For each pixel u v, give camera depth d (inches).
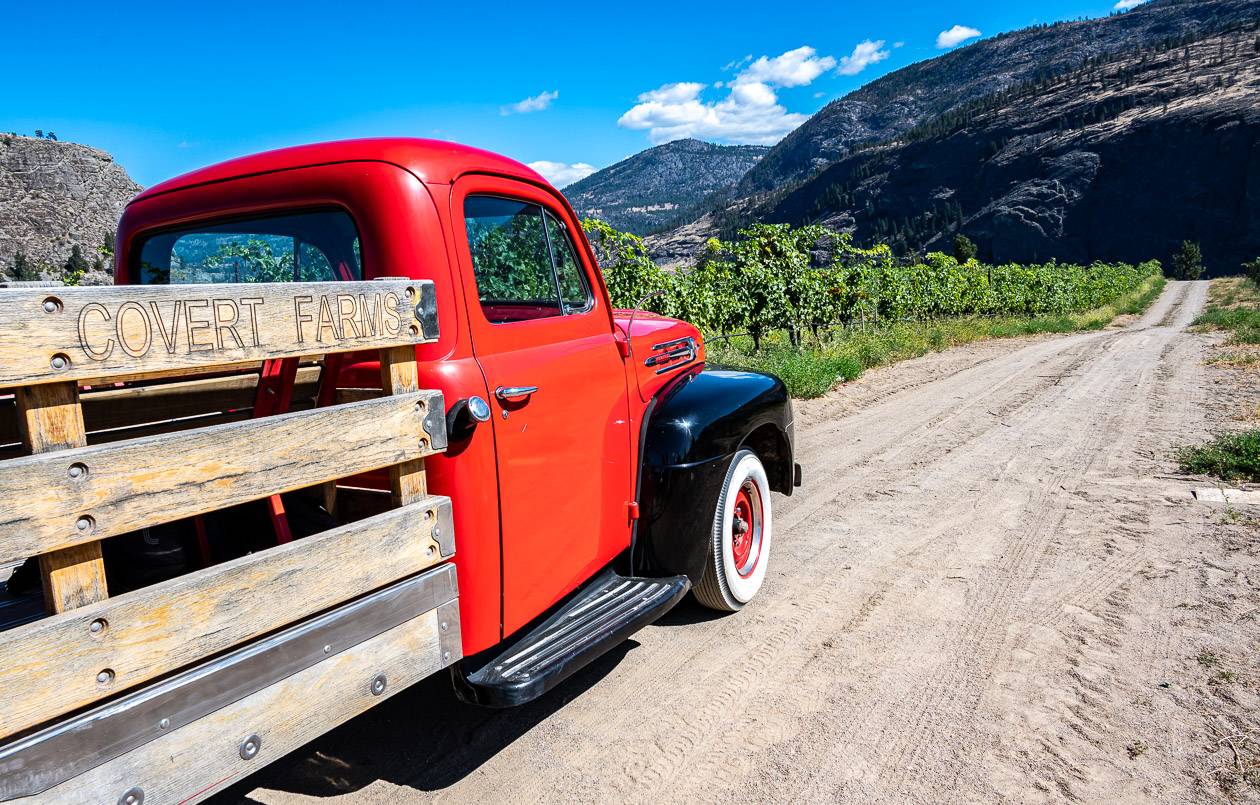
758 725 113.5
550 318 109.2
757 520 159.2
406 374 78.2
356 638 71.1
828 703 119.3
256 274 101.0
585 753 106.6
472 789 98.6
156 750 56.4
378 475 86.3
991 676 126.6
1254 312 1136.8
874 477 256.8
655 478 127.6
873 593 161.0
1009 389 462.9
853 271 810.2
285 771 101.5
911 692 122.1
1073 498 227.1
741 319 595.8
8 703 48.3
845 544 191.3
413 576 78.2
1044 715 115.0
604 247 467.8
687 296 509.4
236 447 60.2
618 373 122.6
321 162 90.9
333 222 92.8
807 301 652.7
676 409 133.4
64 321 49.8
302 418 65.1
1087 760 104.1
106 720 53.4
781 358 489.7
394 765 103.1
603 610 114.1
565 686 124.6
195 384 91.5
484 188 97.4
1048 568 173.2
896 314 949.2
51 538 50.2
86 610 52.2
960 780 100.4
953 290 1175.0
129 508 54.1
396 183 86.8
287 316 63.6
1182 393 421.7
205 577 58.3
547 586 103.4
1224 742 107.5
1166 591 158.7
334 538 67.9
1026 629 143.3
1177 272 4854.8
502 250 101.0
